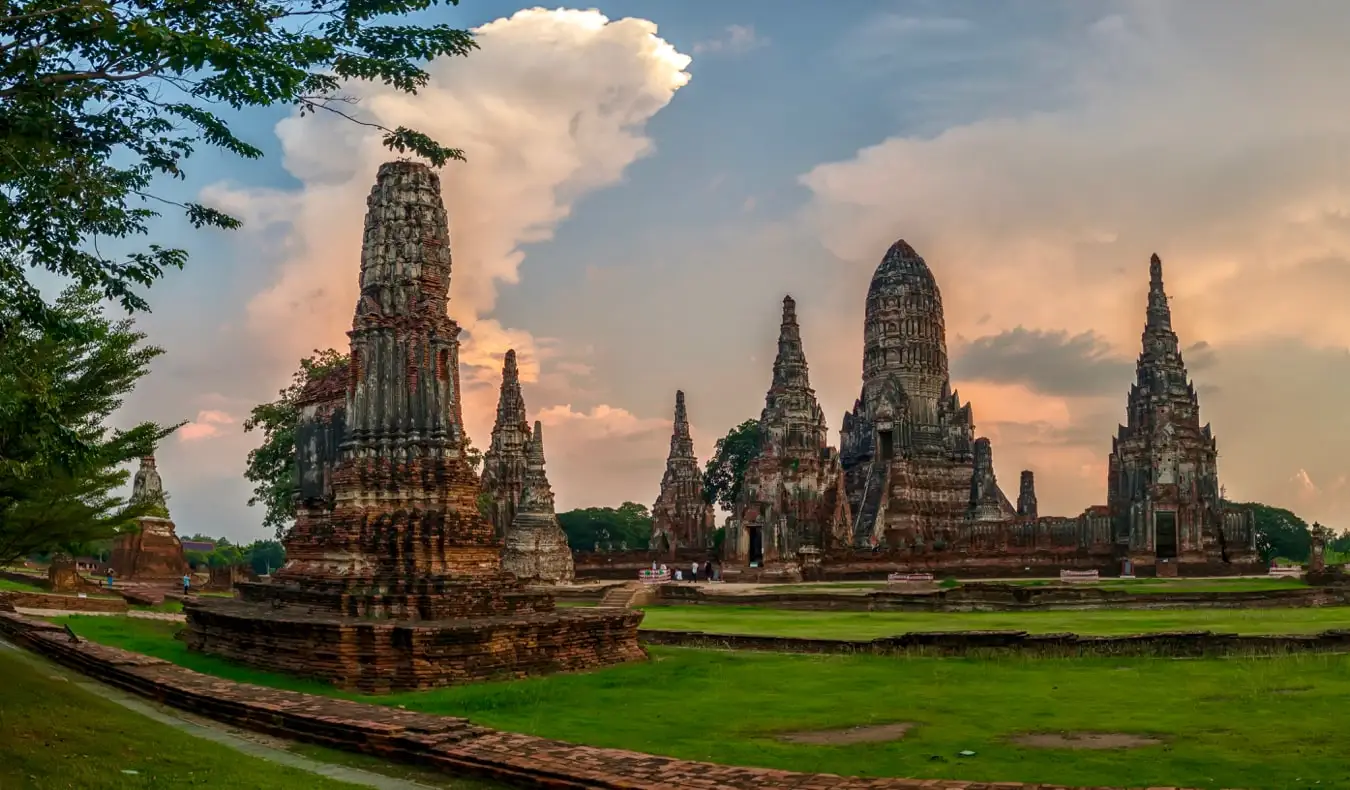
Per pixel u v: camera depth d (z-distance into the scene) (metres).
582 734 22.20
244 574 80.75
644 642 40.22
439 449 35.00
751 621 47.94
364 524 33.75
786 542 93.06
